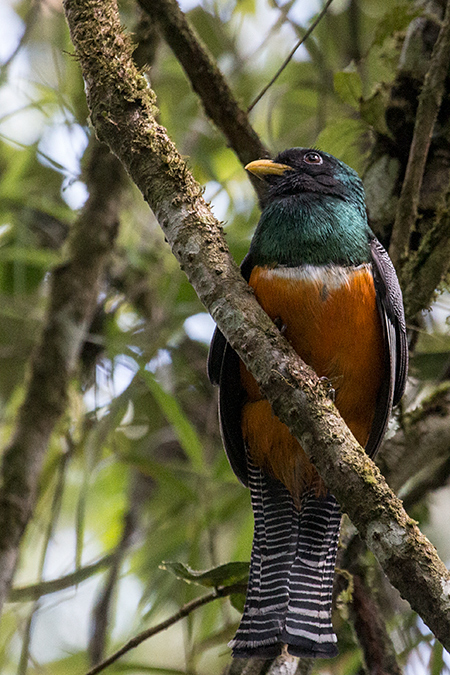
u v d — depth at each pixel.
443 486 8.55
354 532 7.89
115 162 9.88
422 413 8.12
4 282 10.82
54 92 9.97
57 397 9.23
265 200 8.39
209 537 9.07
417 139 7.72
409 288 7.93
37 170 11.17
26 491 8.83
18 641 10.98
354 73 8.34
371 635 7.74
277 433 7.52
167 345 10.25
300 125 11.57
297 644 6.85
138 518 10.56
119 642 10.91
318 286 7.09
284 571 7.37
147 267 10.56
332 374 7.35
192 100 10.48
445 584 4.95
